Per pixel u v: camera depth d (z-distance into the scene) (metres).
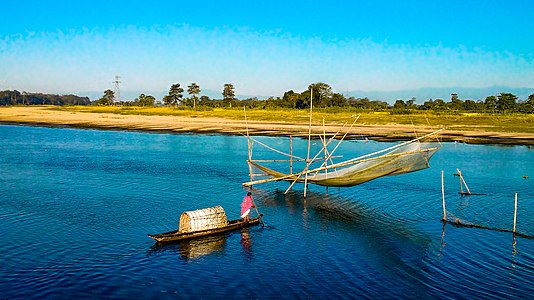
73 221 22.78
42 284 15.61
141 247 19.47
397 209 26.80
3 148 52.12
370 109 132.50
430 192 31.58
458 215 25.53
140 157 46.69
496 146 60.78
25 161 42.22
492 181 36.00
